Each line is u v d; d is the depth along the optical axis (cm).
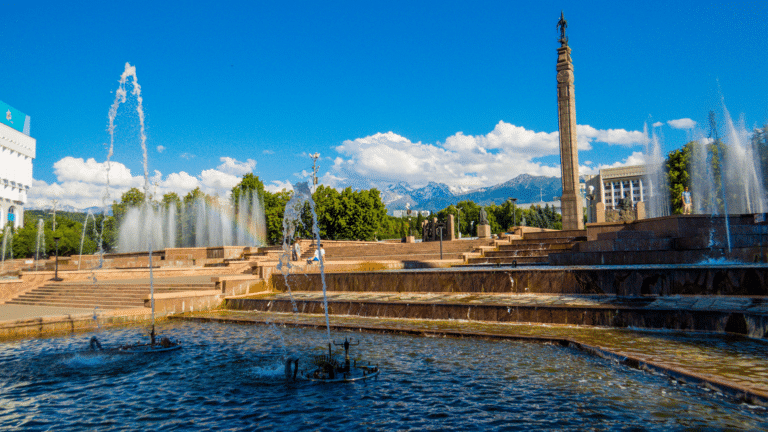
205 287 2527
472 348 1285
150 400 940
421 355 1225
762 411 747
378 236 8675
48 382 1086
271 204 7225
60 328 1841
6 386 1056
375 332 1592
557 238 3381
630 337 1269
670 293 1642
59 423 825
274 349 1379
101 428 797
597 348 1141
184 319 2098
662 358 1016
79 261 5281
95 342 1477
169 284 2580
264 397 933
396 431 737
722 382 823
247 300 2259
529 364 1094
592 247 2345
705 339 1209
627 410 780
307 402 892
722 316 1272
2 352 1427
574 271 1812
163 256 4512
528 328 1482
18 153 13088
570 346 1247
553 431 710
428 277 2119
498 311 1614
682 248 2169
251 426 782
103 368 1208
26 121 13538
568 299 1708
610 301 1602
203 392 981
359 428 755
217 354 1331
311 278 2480
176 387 1024
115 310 2075
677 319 1338
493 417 779
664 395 845
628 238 2258
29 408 907
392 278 2214
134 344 1504
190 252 4312
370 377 1038
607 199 16888
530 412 792
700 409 770
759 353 1042
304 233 5575
